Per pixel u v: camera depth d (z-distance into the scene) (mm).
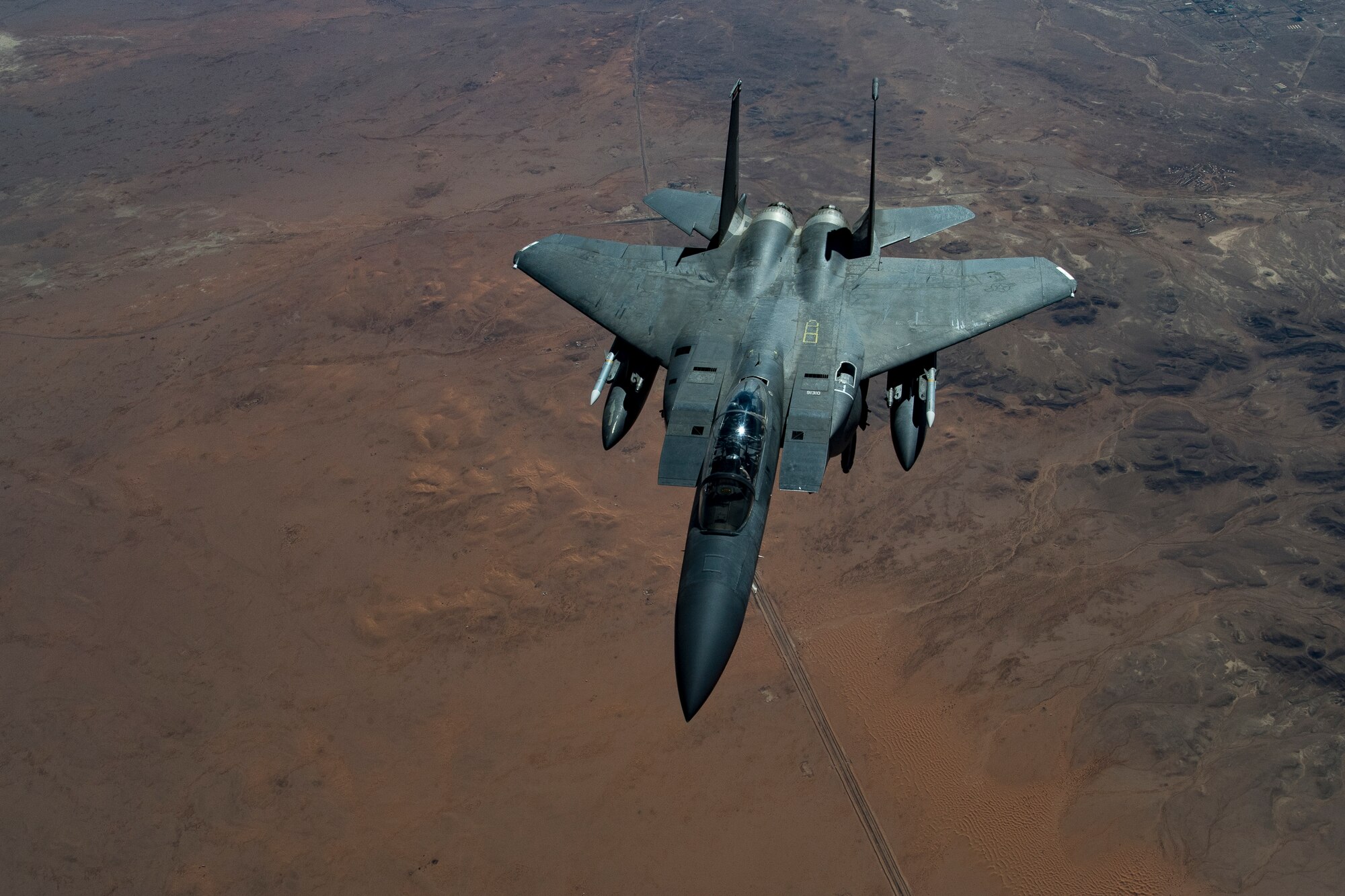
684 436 18547
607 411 22172
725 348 20688
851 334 21156
